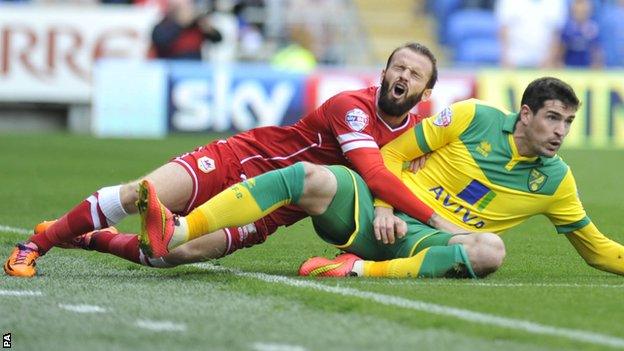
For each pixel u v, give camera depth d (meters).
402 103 16.91
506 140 16.88
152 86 47.56
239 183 16.27
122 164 36.53
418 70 16.83
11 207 26.23
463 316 13.66
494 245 16.36
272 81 47.34
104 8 50.19
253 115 47.41
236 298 14.79
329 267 16.67
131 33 50.34
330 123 17.23
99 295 14.89
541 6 53.94
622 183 34.16
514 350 12.15
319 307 14.18
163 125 47.66
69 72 50.03
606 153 44.19
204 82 47.53
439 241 16.64
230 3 56.09
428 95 17.22
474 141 17.00
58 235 16.73
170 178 16.70
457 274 16.50
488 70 48.19
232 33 53.09
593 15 55.97
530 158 16.86
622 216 26.38
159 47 48.19
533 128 16.55
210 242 17.00
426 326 13.18
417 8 62.91
